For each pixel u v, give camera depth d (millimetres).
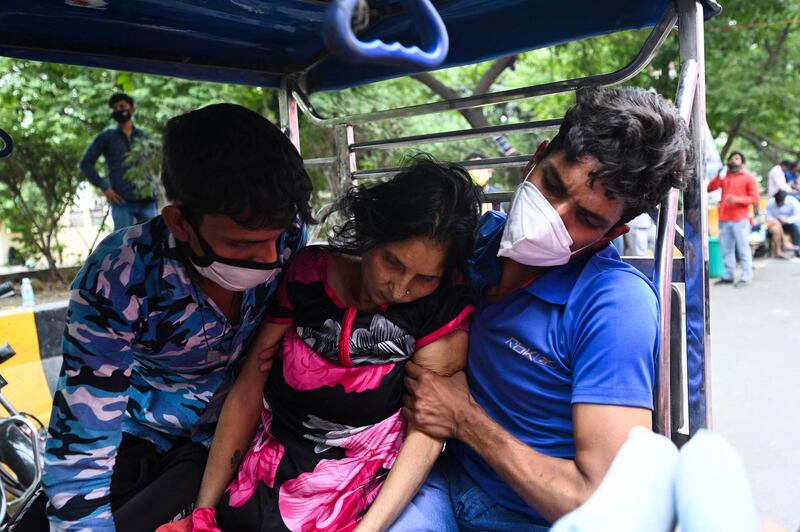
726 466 665
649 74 9758
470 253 1419
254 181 1264
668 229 1454
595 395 1271
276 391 1568
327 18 747
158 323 1574
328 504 1437
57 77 8008
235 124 1291
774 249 11211
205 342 1646
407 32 1985
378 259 1400
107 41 2084
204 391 1746
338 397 1486
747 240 8656
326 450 1515
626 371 1271
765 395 4422
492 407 1517
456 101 2197
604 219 1295
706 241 1570
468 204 1374
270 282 1607
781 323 6398
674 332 1666
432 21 842
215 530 1452
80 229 10977
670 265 1448
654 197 1289
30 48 1968
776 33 11242
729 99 11477
